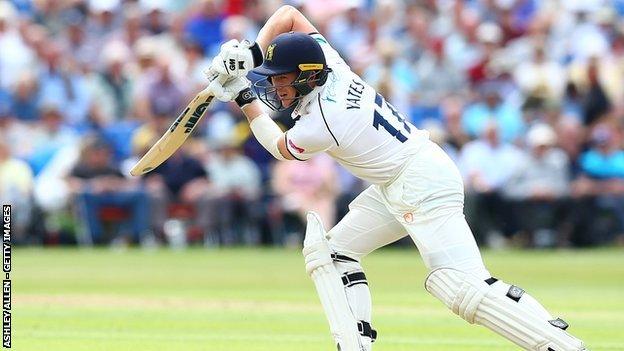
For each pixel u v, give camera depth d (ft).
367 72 211.41
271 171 194.90
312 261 64.28
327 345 78.23
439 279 62.23
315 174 189.88
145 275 141.08
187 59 208.44
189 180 190.39
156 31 223.10
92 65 212.43
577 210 197.57
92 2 227.61
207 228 190.08
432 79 215.51
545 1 244.42
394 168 63.36
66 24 226.17
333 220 190.29
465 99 212.43
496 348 77.97
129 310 100.99
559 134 202.18
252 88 65.57
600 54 225.35
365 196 66.69
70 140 193.36
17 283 127.44
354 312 65.62
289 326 90.12
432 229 62.49
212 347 76.48
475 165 196.03
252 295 117.19
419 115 205.67
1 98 198.80
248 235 194.08
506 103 212.23
